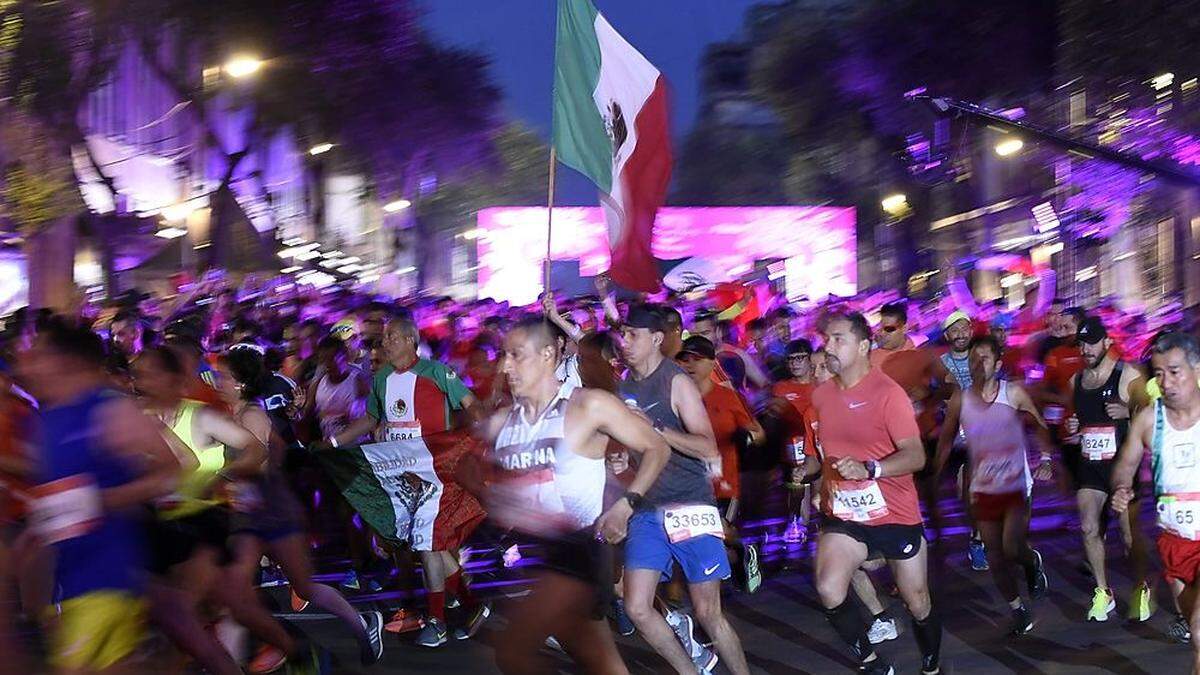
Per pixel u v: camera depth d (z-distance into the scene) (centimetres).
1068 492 1360
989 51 4334
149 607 589
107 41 2605
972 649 878
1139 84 3341
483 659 870
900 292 4400
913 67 4612
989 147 4234
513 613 579
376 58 3941
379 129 4547
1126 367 959
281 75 3522
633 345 706
